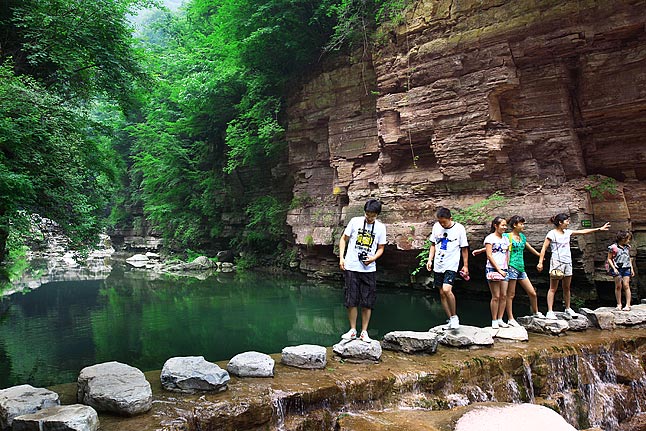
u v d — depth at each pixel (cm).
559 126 1274
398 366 603
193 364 519
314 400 506
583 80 1236
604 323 812
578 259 1146
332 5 1650
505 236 781
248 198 2448
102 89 1478
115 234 3994
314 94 1856
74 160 1148
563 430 403
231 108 2416
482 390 611
